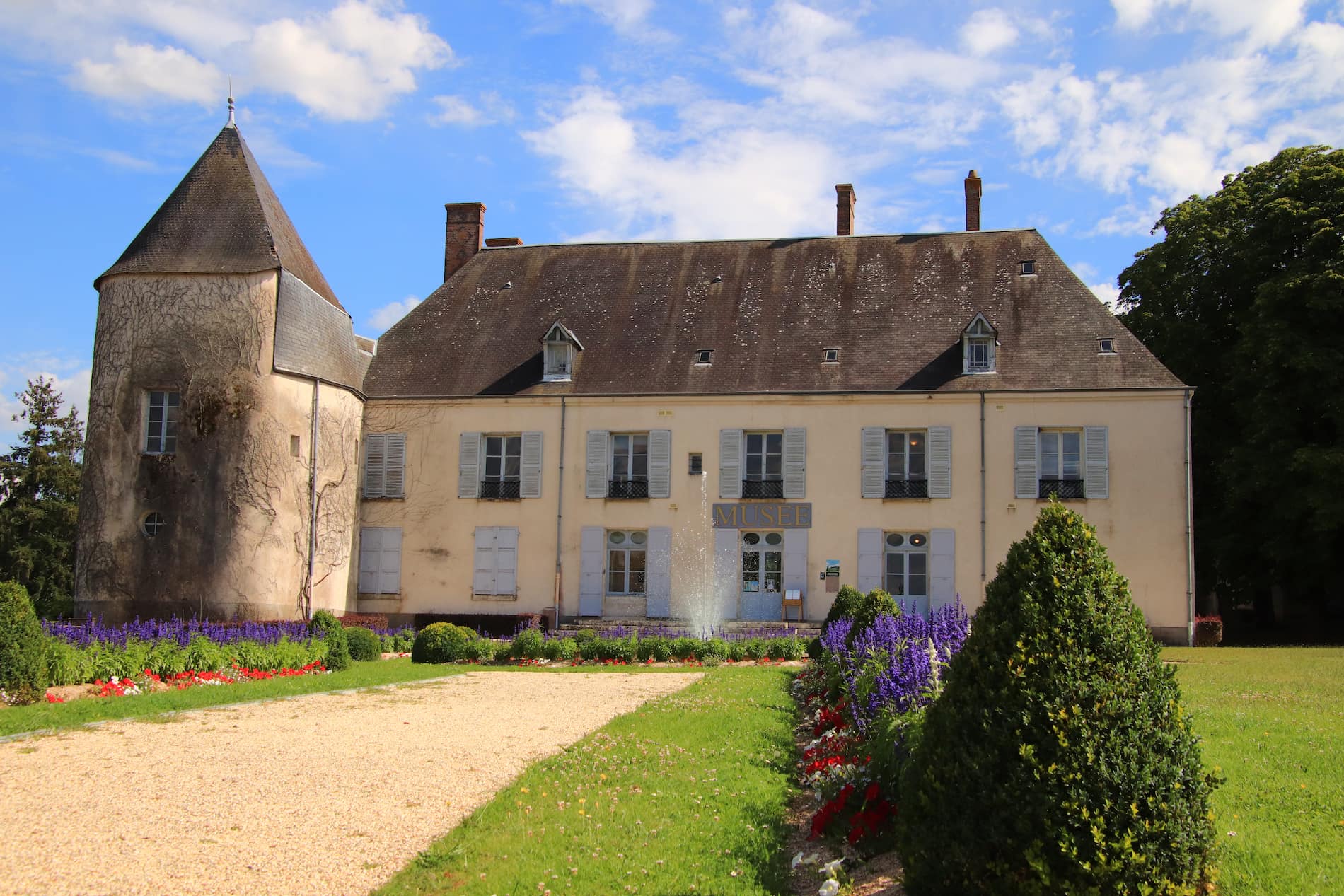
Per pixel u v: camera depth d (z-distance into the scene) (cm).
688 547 2914
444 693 1533
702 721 1258
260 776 940
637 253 3394
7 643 1313
